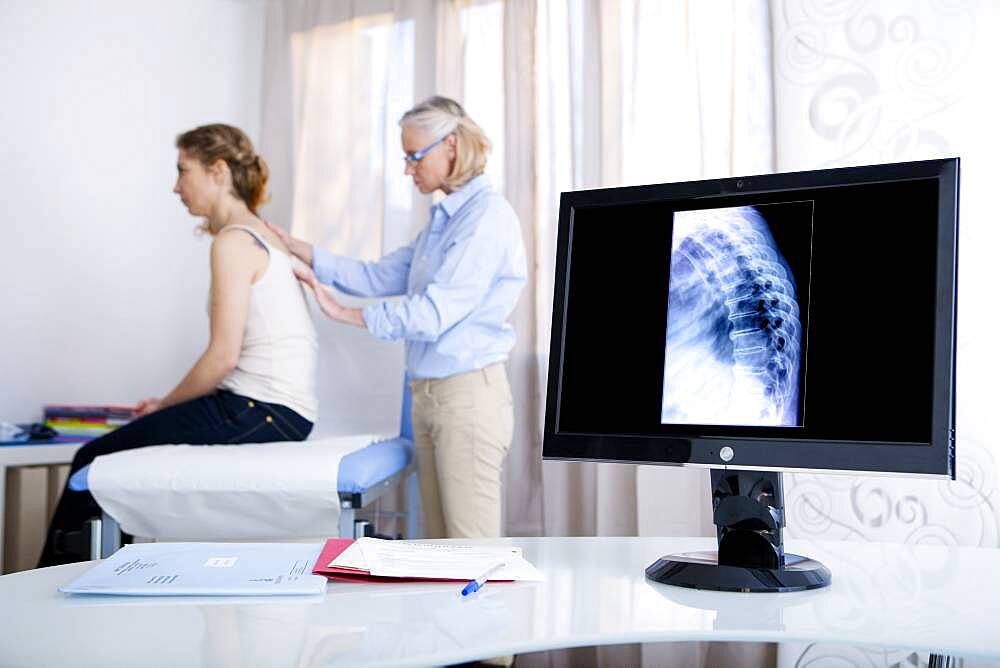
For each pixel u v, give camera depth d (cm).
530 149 289
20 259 296
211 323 242
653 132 273
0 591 87
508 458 286
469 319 232
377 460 209
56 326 307
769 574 91
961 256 228
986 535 222
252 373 243
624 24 283
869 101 239
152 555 100
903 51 237
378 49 326
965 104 230
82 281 315
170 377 345
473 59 305
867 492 233
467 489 229
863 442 93
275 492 194
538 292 286
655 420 103
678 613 80
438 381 232
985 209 227
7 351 293
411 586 90
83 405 304
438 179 246
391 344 309
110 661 64
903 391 93
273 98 344
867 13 241
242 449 212
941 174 95
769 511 96
